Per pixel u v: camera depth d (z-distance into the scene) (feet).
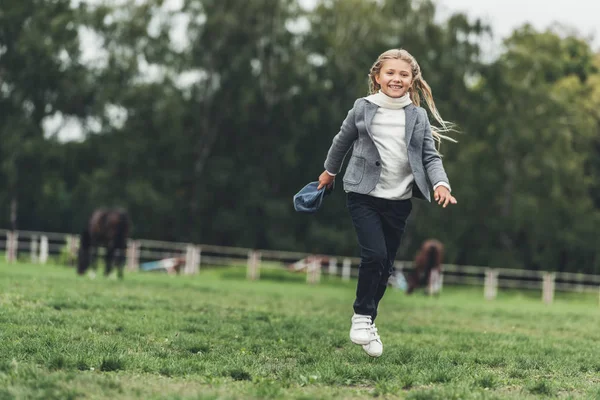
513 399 19.85
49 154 175.22
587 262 191.31
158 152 183.52
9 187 181.47
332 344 31.53
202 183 181.06
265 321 40.32
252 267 122.93
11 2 182.39
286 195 186.80
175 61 177.68
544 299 117.60
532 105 183.73
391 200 24.58
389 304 71.20
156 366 23.04
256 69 179.52
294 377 22.70
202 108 181.27
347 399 19.45
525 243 193.36
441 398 19.61
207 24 170.91
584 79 219.20
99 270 109.19
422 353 28.96
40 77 180.86
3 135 176.35
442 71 176.24
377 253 24.14
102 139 183.01
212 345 28.99
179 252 179.52
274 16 176.65
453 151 180.86
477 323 51.44
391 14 176.86
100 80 180.86
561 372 26.96
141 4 178.09
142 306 43.83
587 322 59.93
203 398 18.04
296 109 178.29
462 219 180.75
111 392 18.70
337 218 181.68
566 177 185.26
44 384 19.15
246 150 185.47
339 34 180.14
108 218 86.53
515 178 183.93
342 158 25.18
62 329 30.01
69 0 186.50
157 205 171.83
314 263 125.29
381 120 24.45
